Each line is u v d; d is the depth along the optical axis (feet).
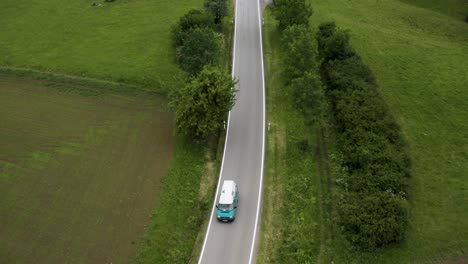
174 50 221.25
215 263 122.93
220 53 207.41
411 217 133.28
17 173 155.53
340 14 258.78
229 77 159.02
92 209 140.05
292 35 192.75
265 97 185.88
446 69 206.08
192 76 174.40
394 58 213.87
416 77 199.31
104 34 241.14
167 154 160.97
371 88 176.14
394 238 123.34
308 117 163.32
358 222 124.36
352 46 221.25
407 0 294.46
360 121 157.69
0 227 134.92
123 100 193.26
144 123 177.99
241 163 155.33
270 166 153.58
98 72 209.77
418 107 180.24
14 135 173.88
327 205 138.21
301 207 136.77
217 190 145.38
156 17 255.09
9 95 198.49
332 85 180.45
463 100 183.73
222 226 133.59
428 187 143.64
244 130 169.48
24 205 142.41
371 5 274.57
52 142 169.58
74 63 216.95
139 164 156.87
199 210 138.31
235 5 263.49
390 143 153.28
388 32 241.96
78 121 180.65
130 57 219.20
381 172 139.54
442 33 247.91
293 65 176.45
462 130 167.43
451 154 156.76
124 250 126.52
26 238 131.23
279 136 165.99
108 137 170.71
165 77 202.59
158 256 124.16
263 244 127.75
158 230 131.44
